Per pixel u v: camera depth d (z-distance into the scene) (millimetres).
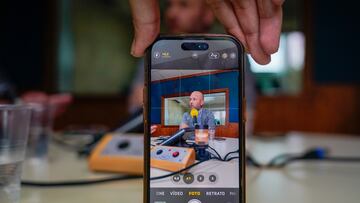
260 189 539
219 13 370
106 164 626
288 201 476
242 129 404
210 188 405
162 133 406
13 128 462
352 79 2576
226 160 406
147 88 401
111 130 798
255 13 347
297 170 684
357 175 640
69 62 2693
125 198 488
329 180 601
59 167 702
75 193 512
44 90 2695
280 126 2602
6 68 2723
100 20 2674
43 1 2699
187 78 410
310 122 2602
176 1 1513
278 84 2568
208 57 410
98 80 2691
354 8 2564
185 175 405
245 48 379
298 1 2566
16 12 2723
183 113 409
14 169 457
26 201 469
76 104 2689
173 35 408
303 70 2584
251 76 1296
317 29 2578
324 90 2590
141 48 362
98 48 2684
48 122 774
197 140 409
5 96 1245
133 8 343
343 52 2582
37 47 2715
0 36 2729
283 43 2535
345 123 2586
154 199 402
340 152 894
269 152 916
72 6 2678
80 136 1163
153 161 403
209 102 409
